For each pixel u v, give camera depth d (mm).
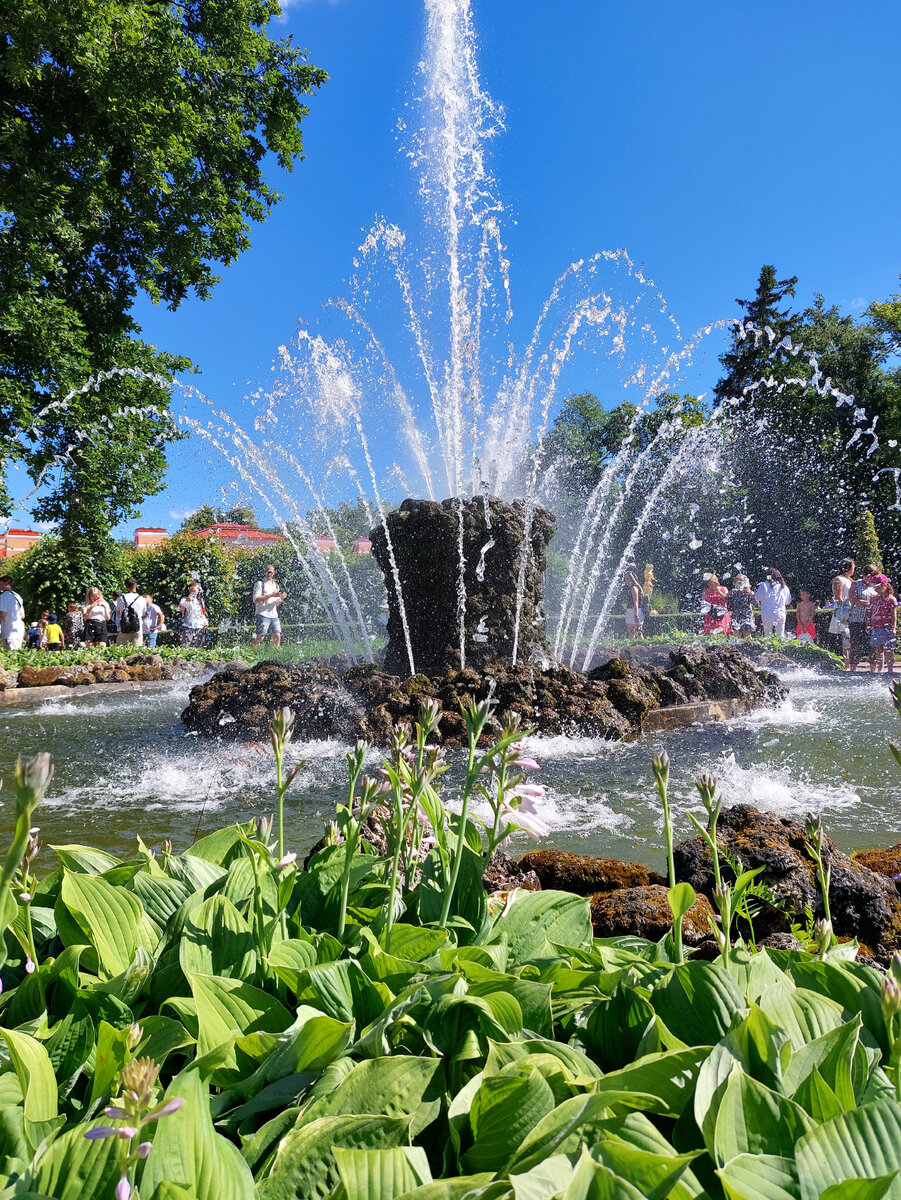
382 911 1548
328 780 5371
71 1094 1127
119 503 19875
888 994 977
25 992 1301
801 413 33062
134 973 1227
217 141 17469
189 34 17266
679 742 6461
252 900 1436
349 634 13211
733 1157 861
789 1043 1021
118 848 3930
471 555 8266
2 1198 816
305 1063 1093
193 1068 990
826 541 30266
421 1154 853
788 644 13531
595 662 12234
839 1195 765
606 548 29188
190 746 6680
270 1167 875
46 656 13641
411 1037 1162
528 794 1573
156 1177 823
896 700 1316
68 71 15211
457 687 6672
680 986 1182
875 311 33312
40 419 16938
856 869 2568
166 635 22375
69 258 17578
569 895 1637
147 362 19359
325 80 19141
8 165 15047
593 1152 828
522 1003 1198
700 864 2586
